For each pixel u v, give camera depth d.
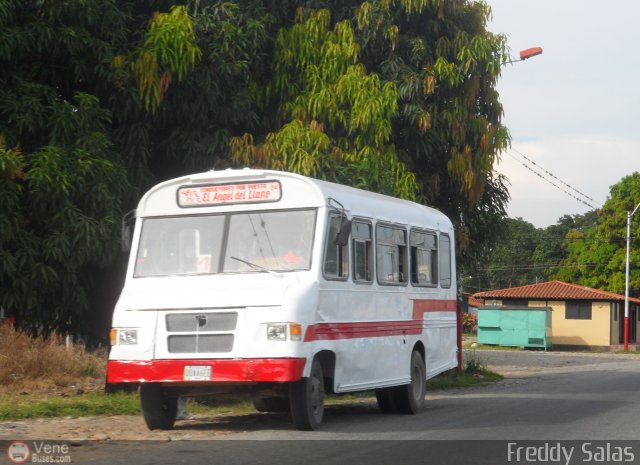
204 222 12.63
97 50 16.86
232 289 11.78
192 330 11.60
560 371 30.95
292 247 12.27
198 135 18.53
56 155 15.31
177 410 12.53
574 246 71.00
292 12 20.88
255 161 18.64
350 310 12.95
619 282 64.56
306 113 19.64
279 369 11.28
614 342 56.94
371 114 19.25
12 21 16.16
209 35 18.48
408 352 14.92
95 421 12.98
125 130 17.89
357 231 13.40
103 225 15.74
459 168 21.41
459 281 24.89
